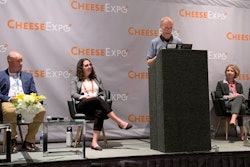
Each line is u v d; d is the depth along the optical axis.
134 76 4.99
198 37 5.26
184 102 3.29
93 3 4.88
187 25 5.22
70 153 3.47
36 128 3.77
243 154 3.37
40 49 4.67
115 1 4.96
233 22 5.40
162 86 3.26
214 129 5.22
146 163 3.16
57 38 4.74
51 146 4.19
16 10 4.59
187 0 5.23
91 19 4.87
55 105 4.71
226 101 4.64
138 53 5.02
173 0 5.18
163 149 3.28
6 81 4.00
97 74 4.86
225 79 5.11
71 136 4.17
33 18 4.65
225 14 5.37
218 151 3.30
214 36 5.32
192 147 3.29
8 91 3.99
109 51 4.92
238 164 3.33
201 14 5.28
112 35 4.94
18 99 3.10
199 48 5.26
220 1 5.36
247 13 5.47
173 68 3.29
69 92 4.76
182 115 3.29
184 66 3.31
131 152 3.42
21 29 4.60
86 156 3.18
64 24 4.77
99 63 4.88
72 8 4.80
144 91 5.02
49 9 4.71
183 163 3.21
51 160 2.98
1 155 3.54
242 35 5.43
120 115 4.92
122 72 4.95
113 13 4.95
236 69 5.00
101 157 3.09
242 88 5.05
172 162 3.20
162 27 4.36
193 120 3.31
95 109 3.84
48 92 4.68
